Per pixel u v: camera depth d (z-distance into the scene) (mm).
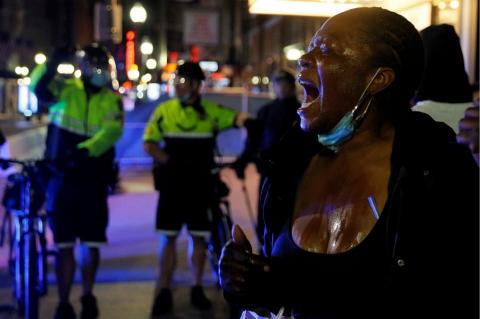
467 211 1446
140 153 15680
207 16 21828
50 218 5070
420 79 1568
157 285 5434
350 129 1513
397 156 1482
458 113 2545
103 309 5441
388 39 1495
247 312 1837
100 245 5137
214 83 39438
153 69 46844
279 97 6070
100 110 5023
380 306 1448
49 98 5086
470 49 4098
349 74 1493
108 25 17422
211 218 5449
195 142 5406
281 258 1608
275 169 1718
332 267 1497
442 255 1426
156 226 5449
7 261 6832
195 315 5332
